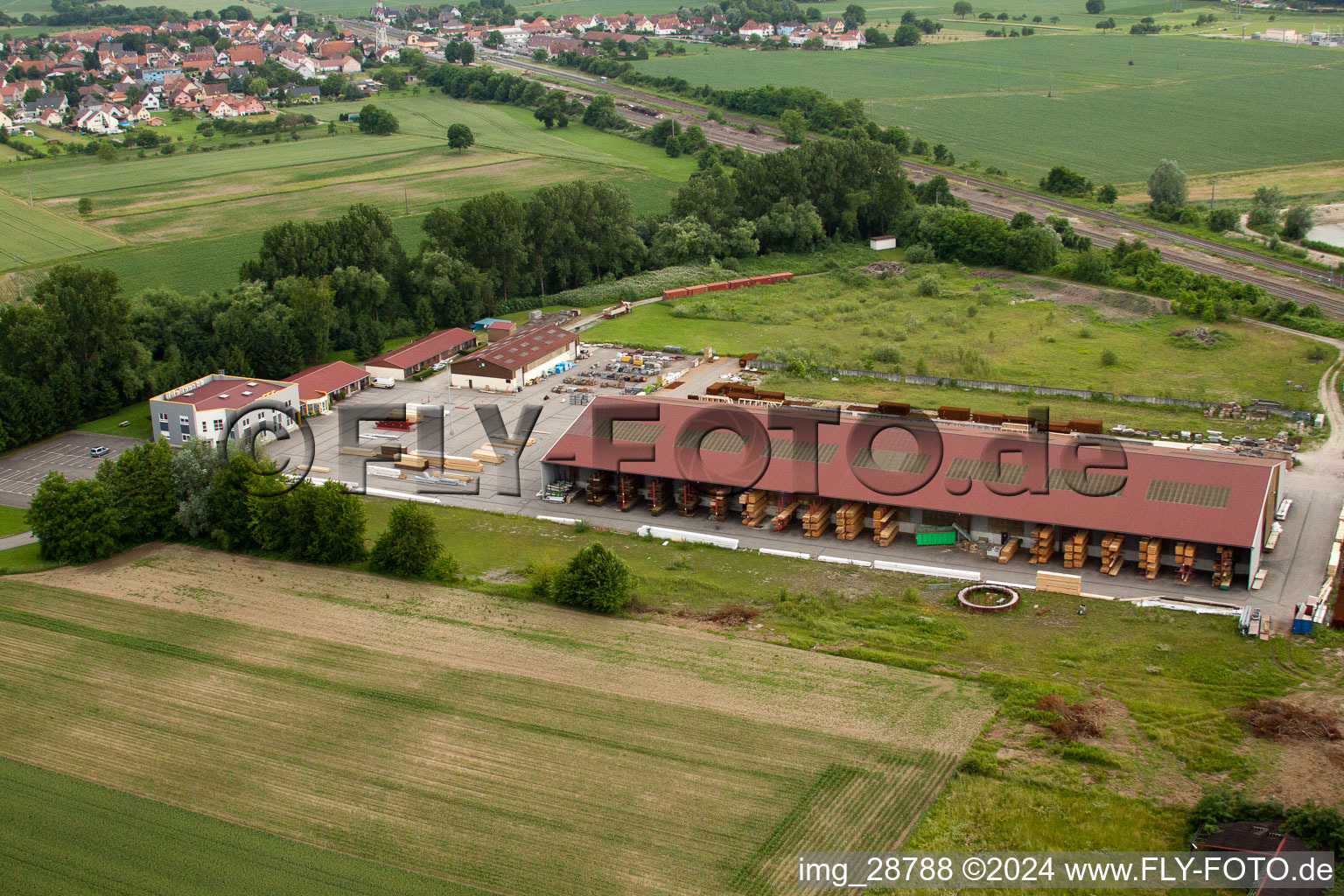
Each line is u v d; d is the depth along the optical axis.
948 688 67.56
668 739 63.06
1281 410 114.06
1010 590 80.50
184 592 83.75
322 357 146.62
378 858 54.34
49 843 56.19
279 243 154.50
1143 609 77.00
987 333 149.25
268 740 64.31
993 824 55.56
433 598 81.94
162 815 58.09
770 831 55.38
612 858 53.78
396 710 66.81
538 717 65.75
